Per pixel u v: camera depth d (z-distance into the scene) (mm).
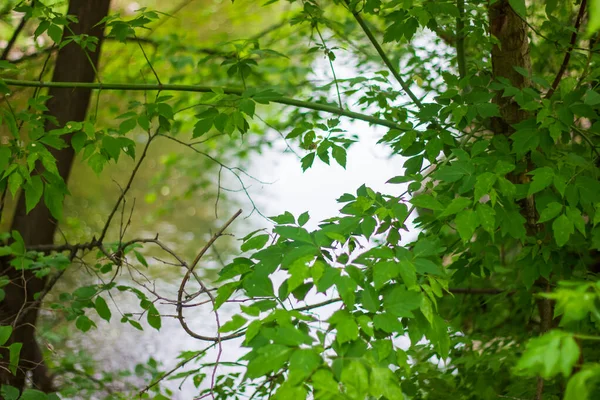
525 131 2295
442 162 2391
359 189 2201
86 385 4254
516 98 2436
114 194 11844
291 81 5922
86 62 3812
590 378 1219
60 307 2881
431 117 2592
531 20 3781
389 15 2637
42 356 3775
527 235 2863
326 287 1555
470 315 4328
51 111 3738
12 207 7441
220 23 7285
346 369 1411
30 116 2566
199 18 6914
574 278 2725
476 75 2869
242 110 2564
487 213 1826
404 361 1655
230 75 2998
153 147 12750
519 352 3301
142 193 11930
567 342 1165
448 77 2748
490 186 1854
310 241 1748
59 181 2430
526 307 3320
